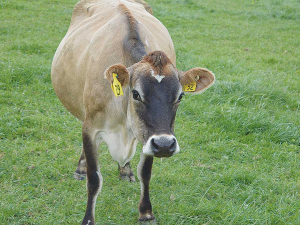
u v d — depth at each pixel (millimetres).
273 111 8117
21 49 10727
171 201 5211
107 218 4805
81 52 5156
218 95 8453
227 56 11750
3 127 6715
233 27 15414
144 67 3814
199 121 7602
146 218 4750
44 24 13383
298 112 8227
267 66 11094
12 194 5074
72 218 4742
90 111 4574
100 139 4730
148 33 4988
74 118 7449
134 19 4898
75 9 6488
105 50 4633
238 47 12977
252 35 14469
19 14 14086
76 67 5129
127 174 5789
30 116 7203
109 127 4520
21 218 4688
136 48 4355
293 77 10266
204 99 8453
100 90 4430
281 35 14711
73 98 5352
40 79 8867
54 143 6453
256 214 4875
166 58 3881
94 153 4621
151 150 3633
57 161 5996
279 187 5594
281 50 12891
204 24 15523
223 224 4742
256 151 6629
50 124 6988
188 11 17281
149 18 5848
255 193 5492
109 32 4844
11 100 7719
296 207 5094
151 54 3893
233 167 6125
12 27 12609
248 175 5824
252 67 10750
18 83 8562
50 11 15102
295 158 6410
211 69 10312
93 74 4574
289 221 4867
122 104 4191
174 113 3875
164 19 15445
